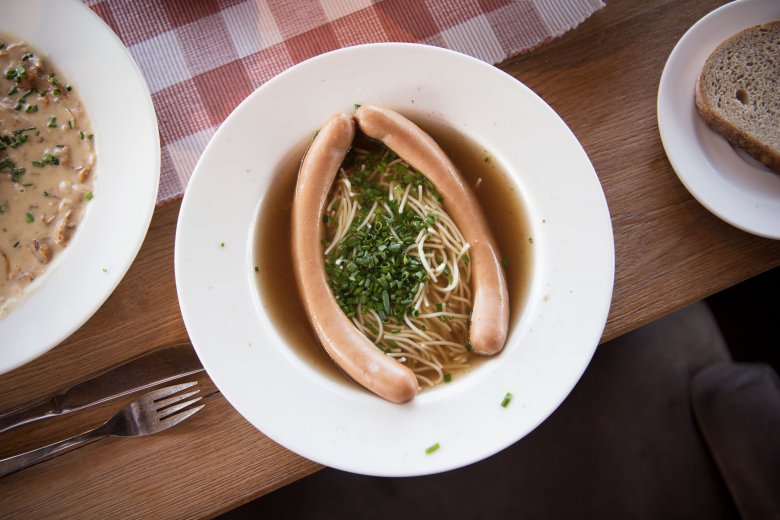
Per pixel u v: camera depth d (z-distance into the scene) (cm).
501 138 48
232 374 44
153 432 46
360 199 52
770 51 49
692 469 62
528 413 45
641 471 63
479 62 46
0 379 47
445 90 47
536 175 48
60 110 47
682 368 64
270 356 45
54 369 47
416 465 44
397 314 50
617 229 49
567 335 46
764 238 49
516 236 49
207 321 45
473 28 51
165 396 46
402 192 52
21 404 47
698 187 48
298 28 51
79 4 47
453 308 52
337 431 44
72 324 44
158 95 50
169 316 48
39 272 45
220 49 51
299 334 47
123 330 48
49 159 47
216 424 47
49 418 47
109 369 47
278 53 51
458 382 47
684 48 49
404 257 50
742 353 64
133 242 45
